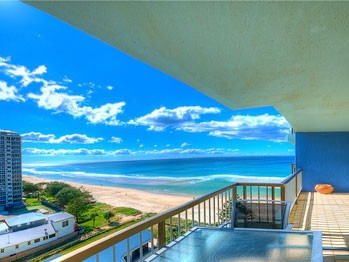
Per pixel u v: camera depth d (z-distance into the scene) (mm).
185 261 1930
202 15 1554
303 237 2410
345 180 8922
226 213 4215
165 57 2184
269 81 2910
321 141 9148
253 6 1481
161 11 1499
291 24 1700
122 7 1442
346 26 1728
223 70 2516
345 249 3832
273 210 3389
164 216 2508
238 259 1929
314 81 2984
